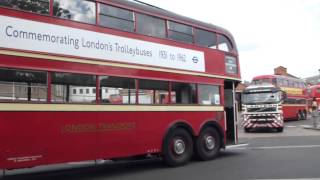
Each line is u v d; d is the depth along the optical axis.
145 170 12.84
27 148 9.70
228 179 10.84
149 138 12.56
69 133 10.52
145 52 12.69
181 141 13.63
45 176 12.20
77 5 11.05
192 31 14.48
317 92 52.88
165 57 13.32
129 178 11.48
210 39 15.23
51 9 10.43
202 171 12.29
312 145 19.08
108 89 11.52
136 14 12.59
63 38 10.59
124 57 12.05
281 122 30.03
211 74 15.02
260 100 30.48
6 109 9.39
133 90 12.22
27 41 9.85
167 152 13.10
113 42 11.80
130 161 15.04
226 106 16.55
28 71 9.83
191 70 14.20
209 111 14.77
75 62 10.79
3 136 9.31
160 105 12.98
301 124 38.91
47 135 10.07
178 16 14.02
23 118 9.66
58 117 10.31
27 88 9.79
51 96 10.22
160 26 13.34
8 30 9.54
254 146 19.06
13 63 9.55
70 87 10.64
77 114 10.72
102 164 14.57
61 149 10.33
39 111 9.95
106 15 11.73
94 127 11.09
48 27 10.30
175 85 13.59
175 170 12.64
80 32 11.00
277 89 30.48
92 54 11.22
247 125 30.58
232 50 16.27
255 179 10.74
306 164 13.05
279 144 19.91
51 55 10.29
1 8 9.47
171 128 13.21
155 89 12.90
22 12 9.84
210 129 14.84
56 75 10.35
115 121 11.62
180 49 13.89
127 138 11.91
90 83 11.10
